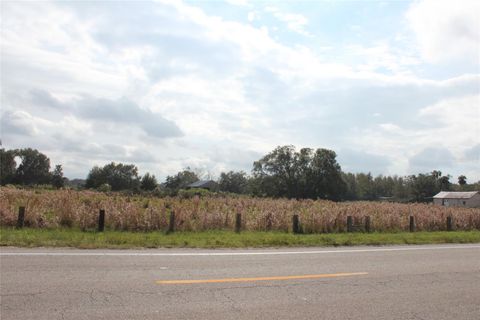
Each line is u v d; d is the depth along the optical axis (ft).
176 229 57.88
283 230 64.44
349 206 93.81
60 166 398.01
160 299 20.71
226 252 37.96
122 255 33.76
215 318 18.12
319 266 31.71
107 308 18.90
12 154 370.94
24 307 18.58
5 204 55.26
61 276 24.85
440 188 426.10
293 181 320.29
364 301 21.74
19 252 33.12
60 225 55.21
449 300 22.47
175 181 378.53
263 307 20.03
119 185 341.41
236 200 120.06
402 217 78.07
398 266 32.99
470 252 43.86
